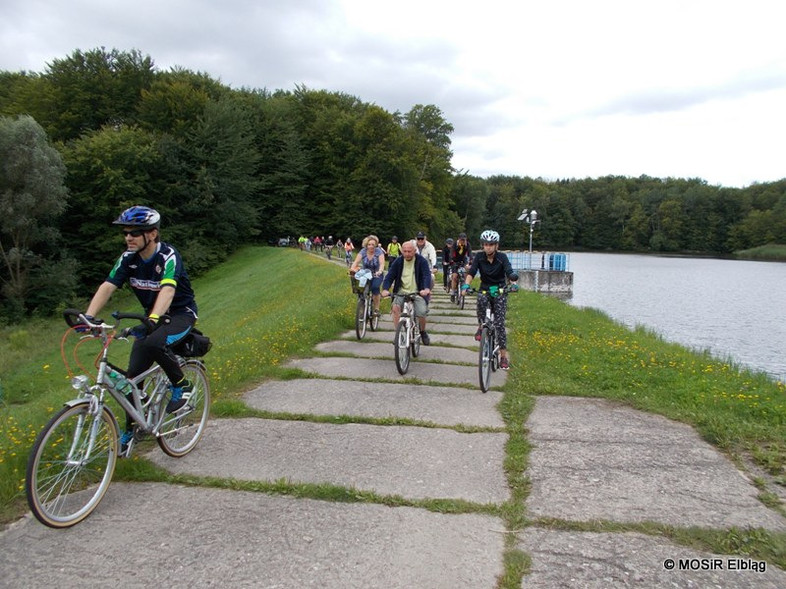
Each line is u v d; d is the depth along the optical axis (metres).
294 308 14.31
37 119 46.66
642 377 6.89
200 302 31.97
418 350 8.28
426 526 3.34
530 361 8.10
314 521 3.39
